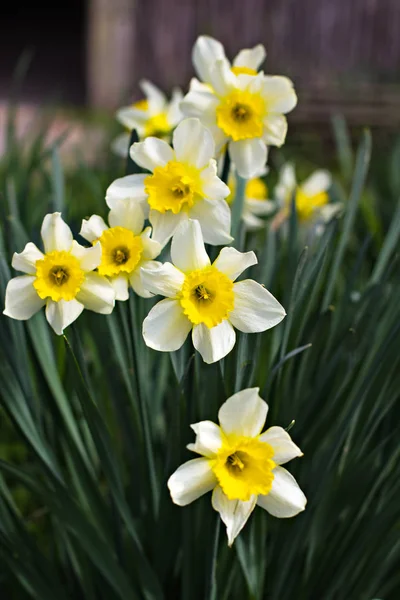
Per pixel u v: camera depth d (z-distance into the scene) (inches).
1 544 27.1
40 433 26.6
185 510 25.6
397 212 28.4
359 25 127.7
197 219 23.5
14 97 50.5
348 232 28.3
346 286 29.1
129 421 29.0
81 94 172.4
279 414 26.9
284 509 22.5
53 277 23.1
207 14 135.3
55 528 31.5
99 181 45.6
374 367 25.1
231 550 25.7
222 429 22.4
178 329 22.4
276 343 27.4
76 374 24.2
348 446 26.9
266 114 25.4
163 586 27.2
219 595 26.1
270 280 28.7
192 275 22.2
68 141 79.7
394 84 109.1
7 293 23.2
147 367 27.2
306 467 27.0
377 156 77.0
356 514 27.0
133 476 28.9
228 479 22.0
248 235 40.3
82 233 23.8
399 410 28.4
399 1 125.7
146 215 24.0
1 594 31.8
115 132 58.2
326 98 106.0
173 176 23.2
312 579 27.6
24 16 289.7
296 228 28.8
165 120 37.9
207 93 25.5
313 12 128.2
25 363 26.1
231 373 24.6
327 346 28.2
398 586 30.8
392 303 28.2
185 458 25.2
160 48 139.6
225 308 22.0
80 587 29.5
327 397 26.6
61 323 23.1
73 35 260.8
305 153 96.0
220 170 27.9
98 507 27.5
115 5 138.9
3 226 29.7
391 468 28.3
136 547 26.1
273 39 130.3
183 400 24.7
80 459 26.8
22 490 40.1
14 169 44.8
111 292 23.1
